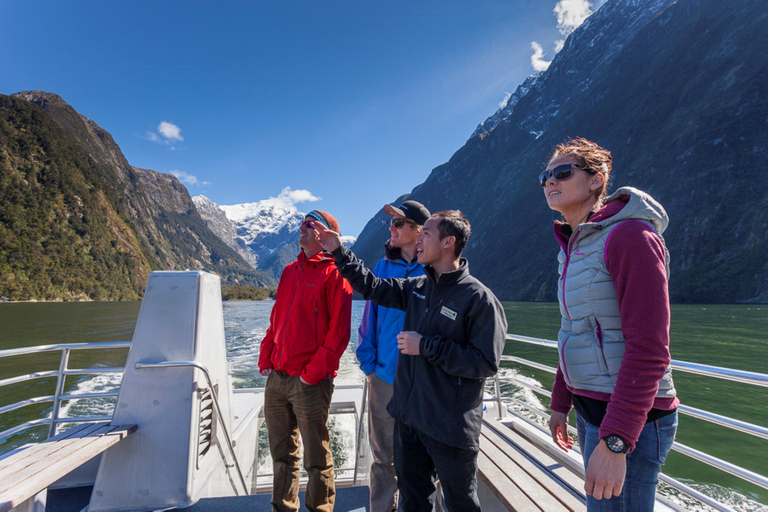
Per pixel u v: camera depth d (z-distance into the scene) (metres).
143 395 2.03
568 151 1.32
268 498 2.11
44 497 1.66
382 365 2.06
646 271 0.99
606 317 1.10
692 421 10.86
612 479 0.95
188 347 2.11
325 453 2.04
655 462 1.04
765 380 1.36
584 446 1.19
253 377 14.95
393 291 1.81
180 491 1.97
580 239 1.19
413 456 1.54
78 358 21.17
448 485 1.41
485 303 1.43
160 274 2.18
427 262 1.61
